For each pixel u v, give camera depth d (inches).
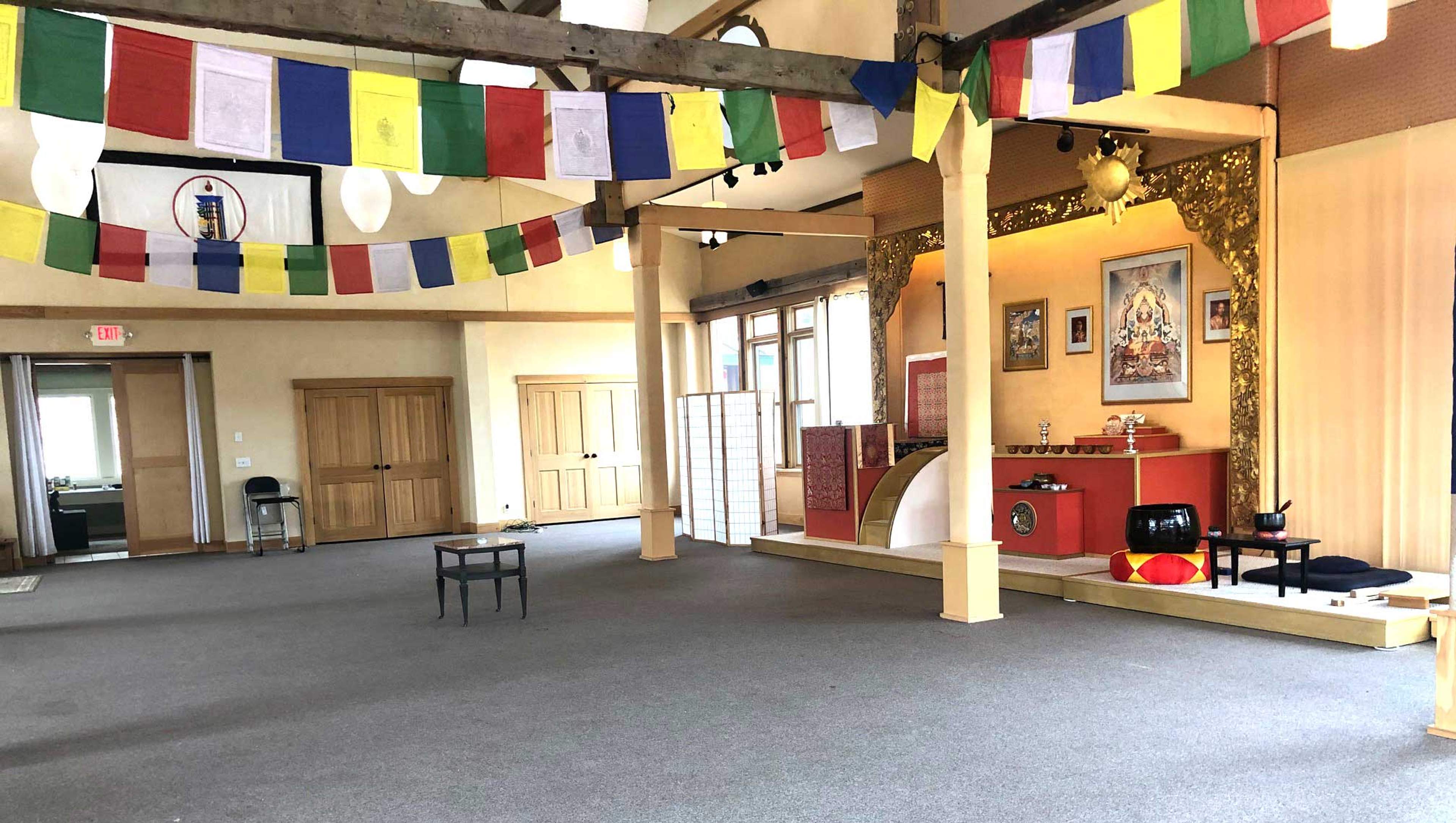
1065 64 183.9
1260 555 272.4
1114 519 282.7
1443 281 236.5
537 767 151.9
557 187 507.2
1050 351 343.0
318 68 162.7
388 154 168.7
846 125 211.3
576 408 538.0
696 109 193.9
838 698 179.6
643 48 191.6
